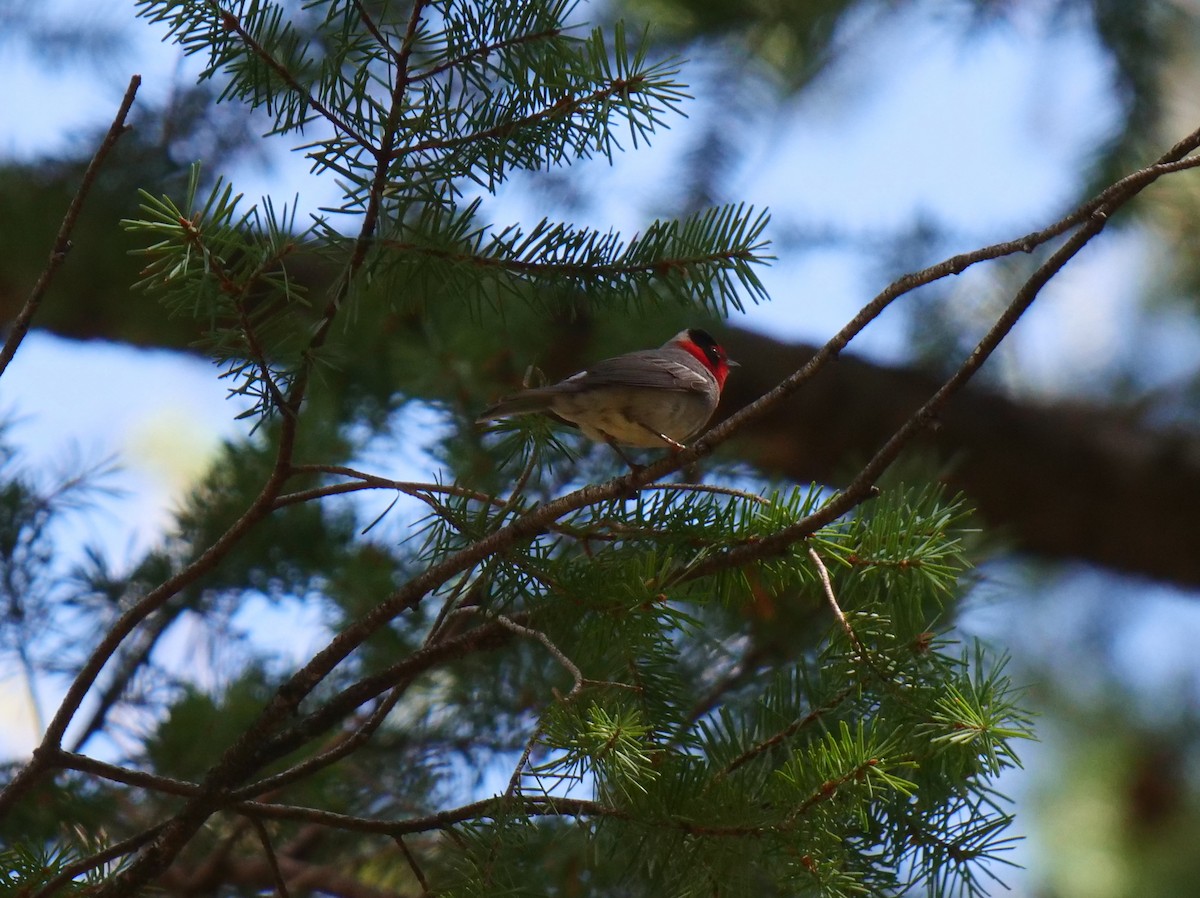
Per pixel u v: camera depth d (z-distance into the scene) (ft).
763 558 21.17
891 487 32.94
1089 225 18.86
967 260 19.92
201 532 36.40
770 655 30.01
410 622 34.50
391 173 19.56
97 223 43.75
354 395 36.24
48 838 29.32
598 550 23.48
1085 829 41.52
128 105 19.77
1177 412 52.24
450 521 22.17
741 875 19.16
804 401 48.98
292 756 32.27
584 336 37.01
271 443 36.24
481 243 21.15
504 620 20.53
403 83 19.12
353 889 32.12
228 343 19.76
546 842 27.40
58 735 20.42
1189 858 40.50
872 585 21.72
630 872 21.11
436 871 30.76
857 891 19.45
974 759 19.44
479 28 19.75
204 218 18.67
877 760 18.39
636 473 22.11
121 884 20.35
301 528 36.14
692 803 19.26
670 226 22.07
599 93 20.21
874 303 20.81
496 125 20.13
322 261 20.85
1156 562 50.29
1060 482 49.73
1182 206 46.42
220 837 32.91
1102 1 42.37
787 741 21.22
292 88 19.66
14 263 43.96
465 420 32.89
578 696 19.71
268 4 19.62
